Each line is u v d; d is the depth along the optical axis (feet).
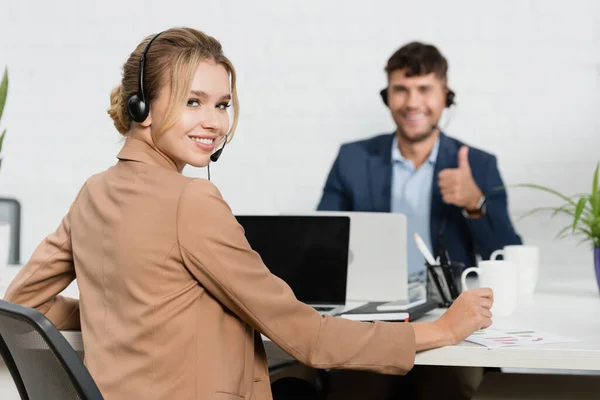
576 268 10.74
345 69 11.31
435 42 11.14
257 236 5.65
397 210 9.96
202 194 3.89
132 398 3.79
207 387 3.80
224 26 11.51
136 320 3.83
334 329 4.11
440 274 5.99
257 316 3.94
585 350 4.22
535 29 10.90
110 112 4.35
